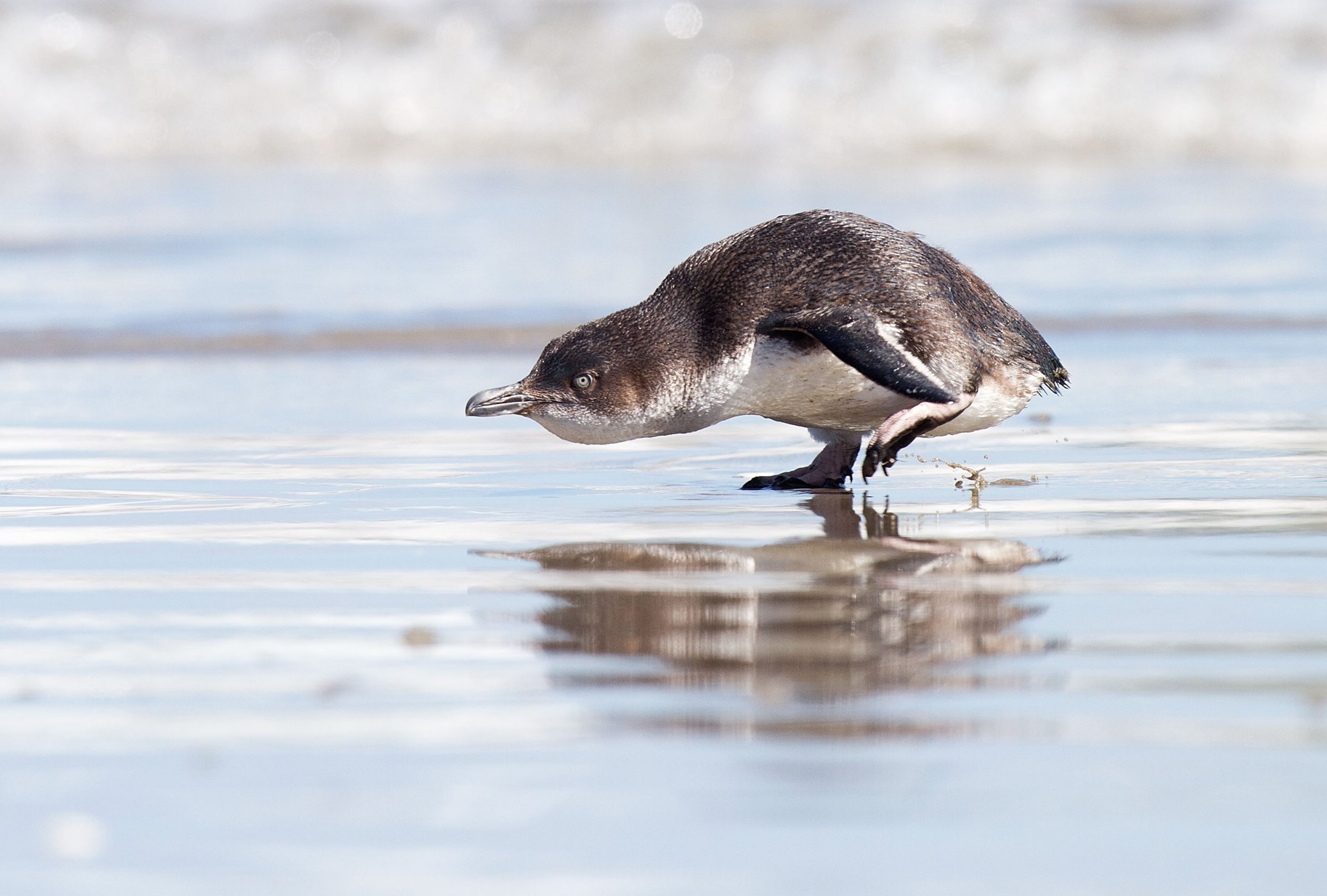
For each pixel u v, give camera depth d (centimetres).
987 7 3684
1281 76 3466
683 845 516
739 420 1448
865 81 3509
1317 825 530
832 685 672
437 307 1895
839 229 1090
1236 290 1972
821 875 496
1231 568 876
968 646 728
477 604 813
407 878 493
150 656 722
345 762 587
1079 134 3406
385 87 3550
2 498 1099
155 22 3684
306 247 2294
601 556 923
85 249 2275
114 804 551
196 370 1644
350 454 1277
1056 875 496
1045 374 1128
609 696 660
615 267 2120
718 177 3050
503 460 1257
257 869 501
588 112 3503
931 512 1048
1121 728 617
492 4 3772
